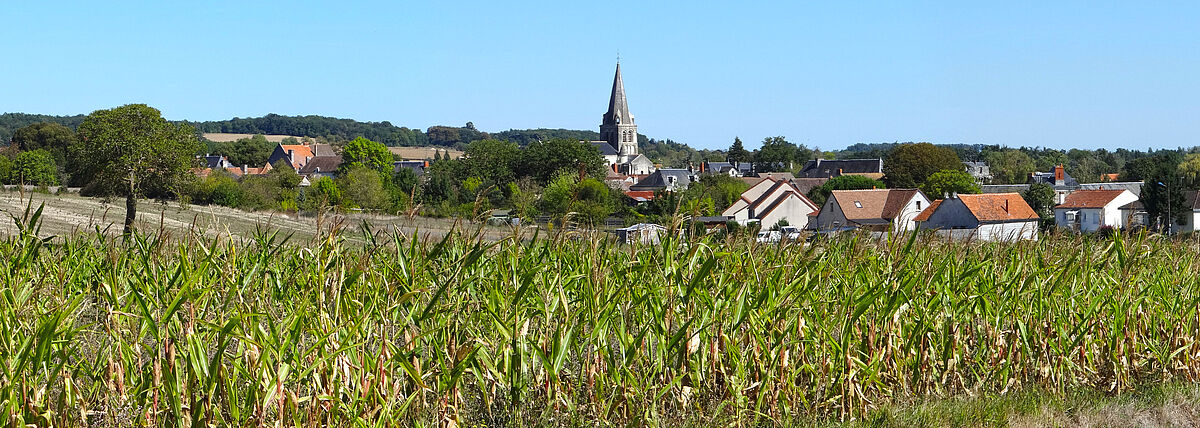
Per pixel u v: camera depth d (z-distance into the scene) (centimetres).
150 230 1020
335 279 718
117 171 4391
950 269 946
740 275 866
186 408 634
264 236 980
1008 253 1095
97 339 773
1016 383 934
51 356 654
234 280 764
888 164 10300
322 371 689
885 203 6291
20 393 604
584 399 786
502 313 766
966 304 927
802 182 10594
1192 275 1137
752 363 823
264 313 680
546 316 757
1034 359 954
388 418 684
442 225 1003
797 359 848
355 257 821
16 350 602
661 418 790
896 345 888
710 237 889
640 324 829
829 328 835
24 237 825
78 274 907
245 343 667
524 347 743
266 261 873
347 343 656
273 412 676
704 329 768
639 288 841
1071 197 5922
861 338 891
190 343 618
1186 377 1012
